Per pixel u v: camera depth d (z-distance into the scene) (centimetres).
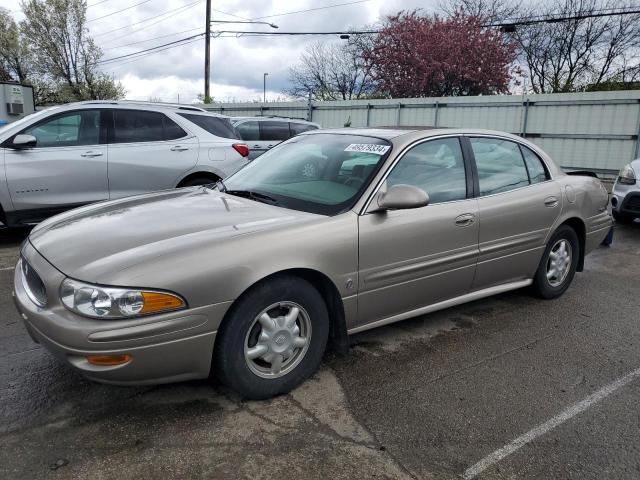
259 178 397
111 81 3722
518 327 425
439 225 367
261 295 287
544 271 471
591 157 1560
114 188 686
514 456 261
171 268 262
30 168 635
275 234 295
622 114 1484
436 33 2842
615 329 427
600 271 605
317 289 325
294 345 308
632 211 822
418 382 331
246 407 296
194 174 737
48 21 3419
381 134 392
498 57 2809
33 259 290
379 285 341
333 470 247
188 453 256
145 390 312
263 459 253
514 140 454
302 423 283
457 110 1816
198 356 271
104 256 269
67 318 256
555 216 462
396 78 2955
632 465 257
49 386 316
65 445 260
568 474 249
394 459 256
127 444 262
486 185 412
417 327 419
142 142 703
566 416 297
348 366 349
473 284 409
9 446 259
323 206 336
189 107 760
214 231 292
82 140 669
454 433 278
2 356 354
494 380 337
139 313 253
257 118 1440
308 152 405
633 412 304
